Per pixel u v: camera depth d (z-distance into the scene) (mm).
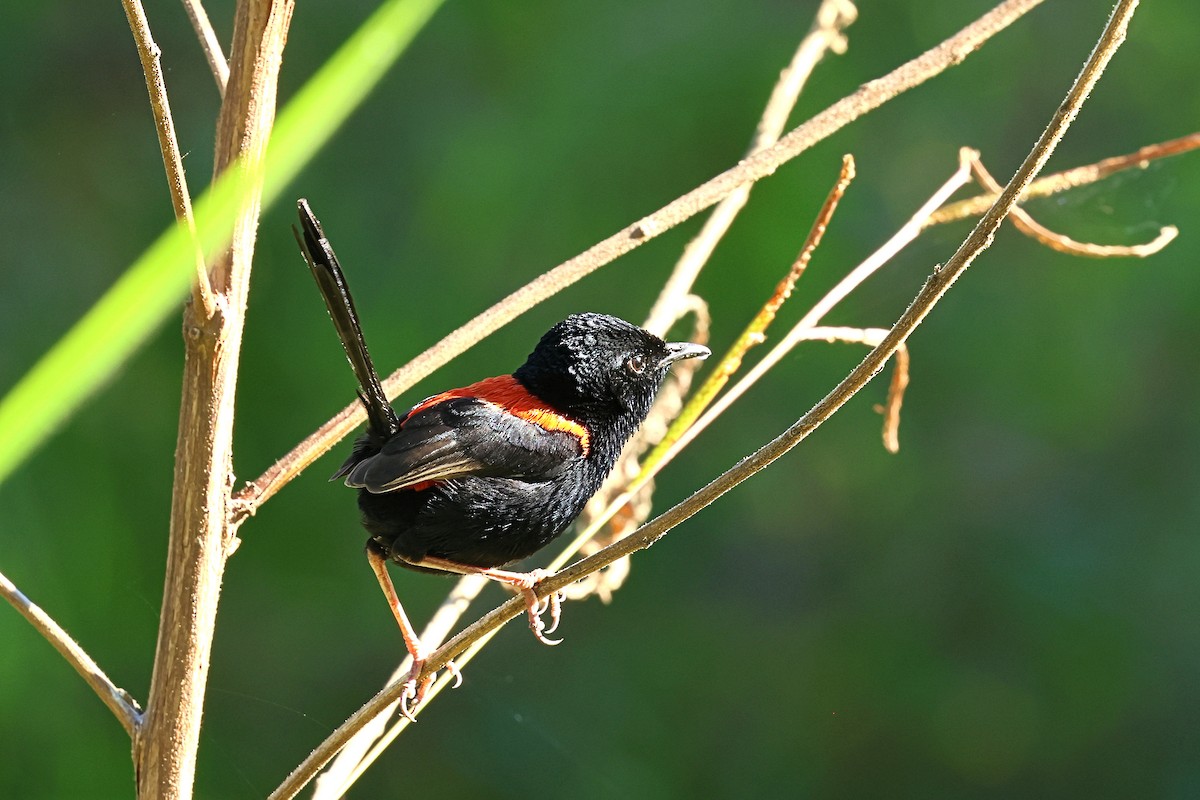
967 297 14031
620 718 13641
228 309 3730
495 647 13773
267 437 12859
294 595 13062
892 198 13461
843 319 13438
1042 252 13797
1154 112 13680
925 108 13703
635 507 6750
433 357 4836
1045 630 13406
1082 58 13914
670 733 13641
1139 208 13203
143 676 11961
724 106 13180
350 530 13203
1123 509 13562
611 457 6582
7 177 13367
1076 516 13633
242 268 3789
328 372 12906
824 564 14141
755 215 13109
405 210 13320
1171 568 13250
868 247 13312
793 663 13875
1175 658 13086
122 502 12336
